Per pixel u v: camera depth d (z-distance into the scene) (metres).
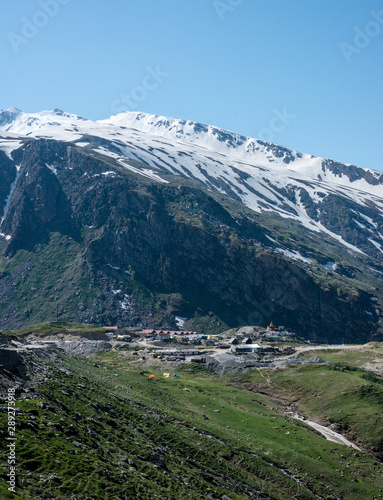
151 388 118.62
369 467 95.75
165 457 69.81
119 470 53.59
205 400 119.06
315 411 126.75
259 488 76.25
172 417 93.56
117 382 113.75
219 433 94.56
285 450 95.44
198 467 73.75
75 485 45.50
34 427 53.16
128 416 80.81
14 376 67.88
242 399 129.00
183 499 55.25
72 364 111.69
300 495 80.06
